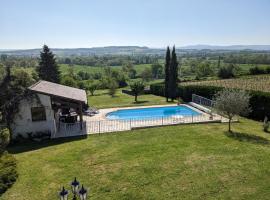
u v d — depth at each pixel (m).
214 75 85.50
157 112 30.62
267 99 24.09
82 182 12.23
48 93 19.52
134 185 11.84
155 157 14.90
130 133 20.05
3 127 16.27
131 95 51.97
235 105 19.02
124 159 14.75
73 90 26.47
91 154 15.69
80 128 21.67
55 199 10.91
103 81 68.62
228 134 19.14
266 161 14.00
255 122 23.88
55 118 21.20
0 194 11.35
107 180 12.36
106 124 22.86
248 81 49.62
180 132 19.89
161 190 11.39
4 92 20.62
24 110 19.45
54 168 13.84
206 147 16.34
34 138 19.50
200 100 31.48
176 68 36.38
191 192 11.16
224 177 12.35
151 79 99.88
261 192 11.06
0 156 13.81
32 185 12.06
